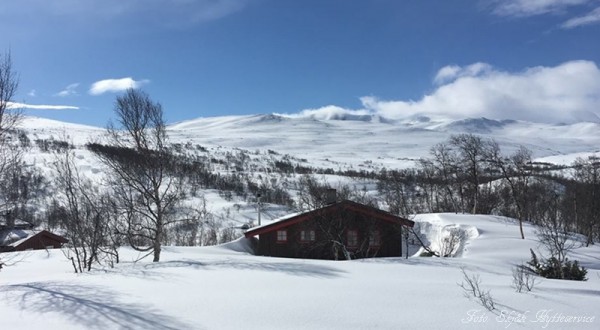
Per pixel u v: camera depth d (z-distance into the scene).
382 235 27.52
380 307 8.63
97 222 18.28
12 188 23.38
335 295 9.61
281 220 28.02
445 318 7.94
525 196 42.06
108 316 8.22
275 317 8.03
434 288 10.34
